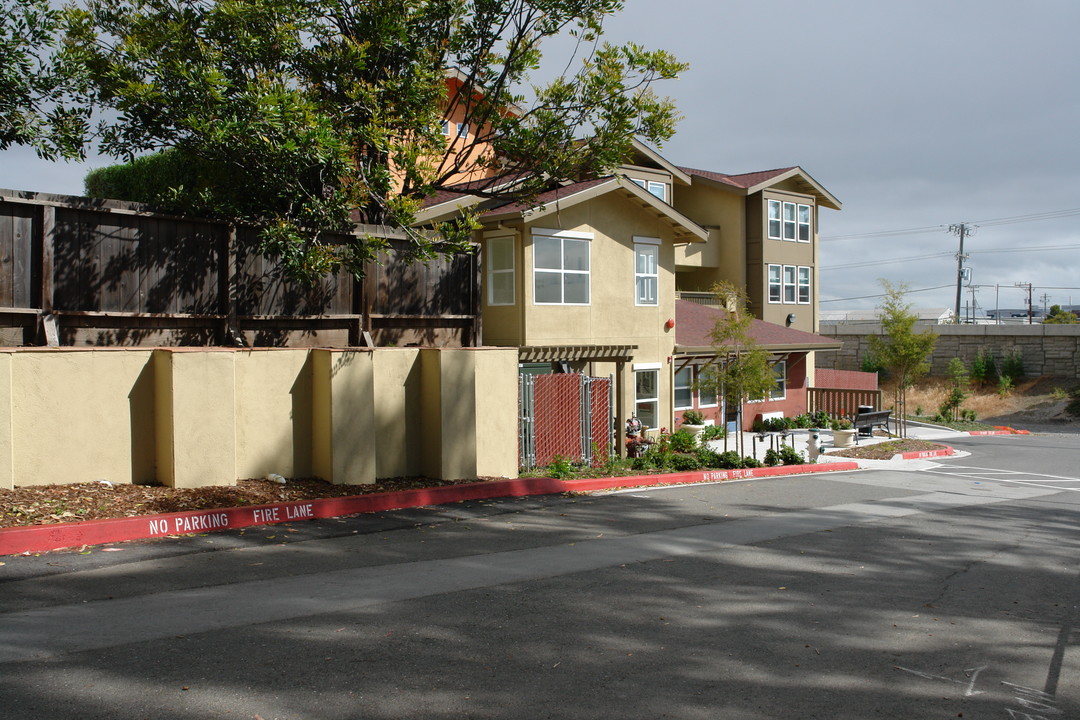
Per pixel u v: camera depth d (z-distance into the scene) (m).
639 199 21.55
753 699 5.05
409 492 11.29
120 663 5.17
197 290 11.92
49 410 9.54
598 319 21.03
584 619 6.50
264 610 6.39
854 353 45.78
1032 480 17.80
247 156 11.65
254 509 9.63
